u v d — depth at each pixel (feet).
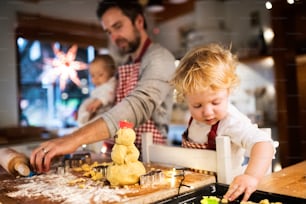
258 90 9.05
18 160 3.23
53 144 3.27
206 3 9.23
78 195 2.47
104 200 2.32
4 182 2.99
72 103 9.24
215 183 2.65
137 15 4.96
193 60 2.96
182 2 9.50
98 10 5.41
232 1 8.96
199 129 3.31
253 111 9.11
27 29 8.07
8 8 7.95
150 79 4.17
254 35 8.48
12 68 8.23
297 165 3.30
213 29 9.12
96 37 8.71
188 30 9.59
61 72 6.90
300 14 7.06
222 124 3.05
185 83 2.82
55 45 8.61
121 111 3.73
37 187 2.77
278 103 7.52
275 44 7.48
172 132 9.57
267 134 2.93
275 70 7.54
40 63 8.82
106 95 5.77
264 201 2.23
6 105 8.21
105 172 2.96
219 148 2.87
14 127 7.89
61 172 3.27
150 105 4.04
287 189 2.53
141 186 2.61
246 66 9.20
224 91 2.85
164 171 3.07
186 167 3.20
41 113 8.97
